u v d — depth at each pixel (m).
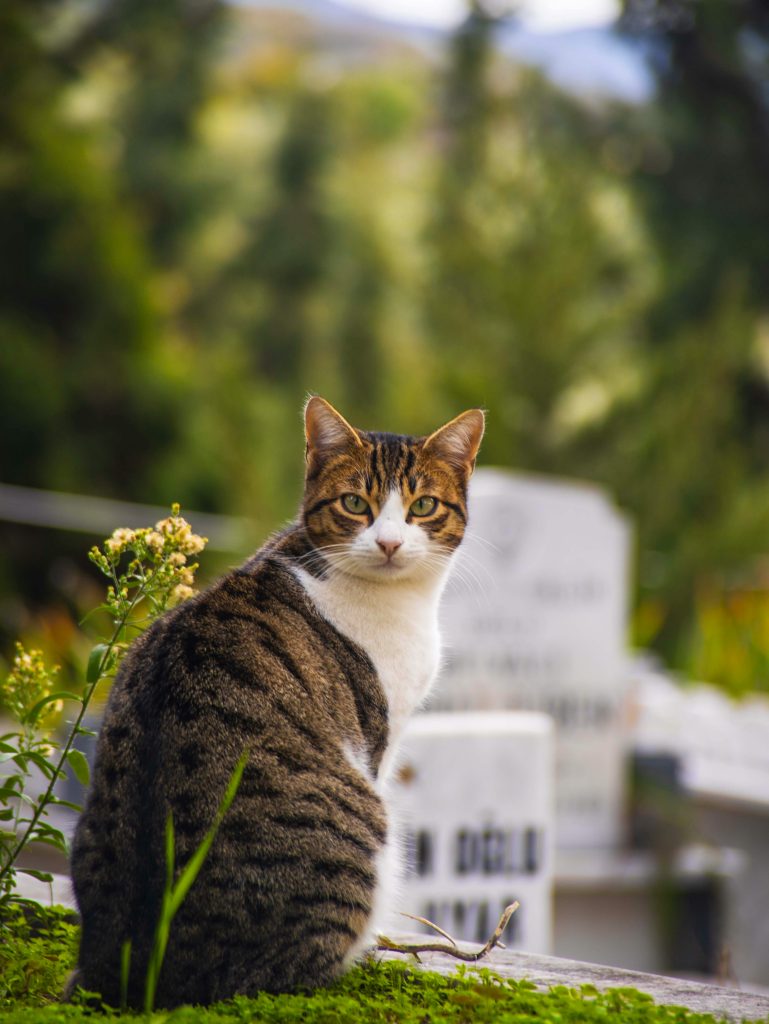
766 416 20.03
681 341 15.12
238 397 14.96
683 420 14.03
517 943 7.33
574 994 3.90
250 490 12.91
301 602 4.54
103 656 4.12
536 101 19.17
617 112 22.75
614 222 17.09
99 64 22.47
